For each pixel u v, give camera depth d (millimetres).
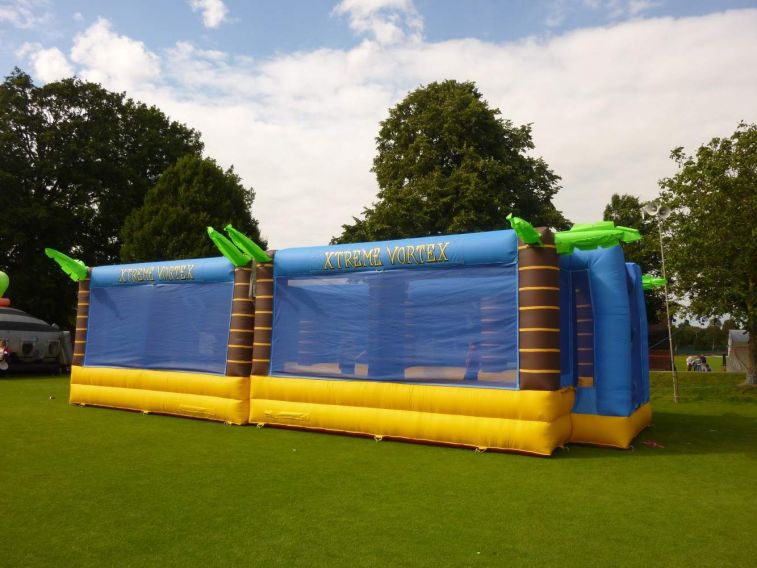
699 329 67188
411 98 29609
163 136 33281
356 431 9078
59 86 29578
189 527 4766
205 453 7738
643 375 10648
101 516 5027
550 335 7844
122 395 11859
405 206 26078
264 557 4137
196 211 26531
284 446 8305
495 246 8297
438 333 8680
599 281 8797
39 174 29078
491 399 8039
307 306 9953
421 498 5688
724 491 6047
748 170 15664
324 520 4977
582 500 5676
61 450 7793
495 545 4426
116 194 30875
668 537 4645
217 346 10859
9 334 20484
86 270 13109
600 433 8484
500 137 28266
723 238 15742
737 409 13523
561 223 28609
